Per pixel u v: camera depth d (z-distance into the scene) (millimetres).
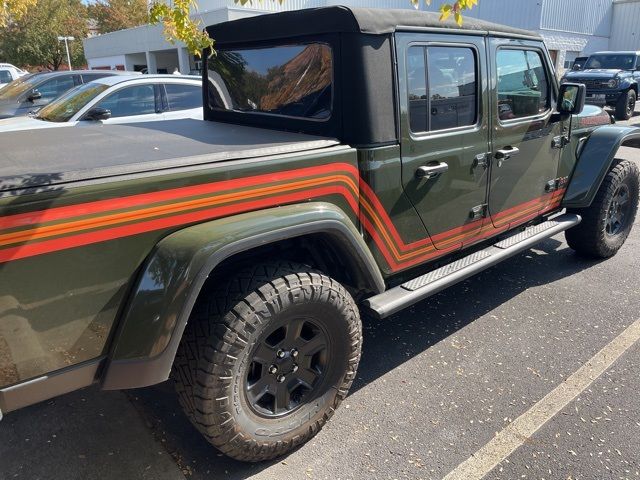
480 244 3756
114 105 6773
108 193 1862
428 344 3561
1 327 1731
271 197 2311
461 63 3135
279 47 3055
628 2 26703
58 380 1899
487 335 3664
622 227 4961
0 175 1834
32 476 2420
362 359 3391
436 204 3096
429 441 2654
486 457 2547
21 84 9109
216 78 3639
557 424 2768
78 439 2660
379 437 2682
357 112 2635
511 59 3527
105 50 31531
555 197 4270
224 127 3336
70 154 2260
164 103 7184
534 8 23016
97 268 1886
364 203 2711
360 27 2549
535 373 3219
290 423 2465
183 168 2074
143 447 2609
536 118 3773
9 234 1682
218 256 1999
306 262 2742
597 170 4324
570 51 25516
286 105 3076
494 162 3449
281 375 2424
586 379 3148
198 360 2143
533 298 4211
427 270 3406
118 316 1981
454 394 3025
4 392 1794
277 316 2248
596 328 3740
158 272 1960
